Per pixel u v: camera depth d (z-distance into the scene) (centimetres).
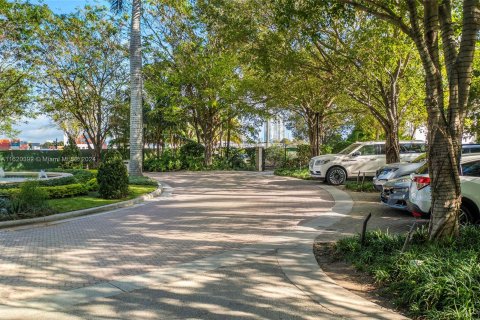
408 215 1027
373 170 1841
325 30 1514
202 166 3191
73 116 3023
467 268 454
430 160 601
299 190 1666
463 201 786
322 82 1919
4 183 1445
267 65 1522
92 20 2633
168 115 3028
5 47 2231
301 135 4725
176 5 2653
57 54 2580
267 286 528
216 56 2628
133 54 1992
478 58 1578
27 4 2069
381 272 522
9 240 827
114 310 459
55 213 1106
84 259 672
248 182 2098
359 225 912
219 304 471
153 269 612
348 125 3953
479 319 380
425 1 596
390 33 1484
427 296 433
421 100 1959
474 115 2162
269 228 907
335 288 515
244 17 1540
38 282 559
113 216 1119
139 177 1958
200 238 817
